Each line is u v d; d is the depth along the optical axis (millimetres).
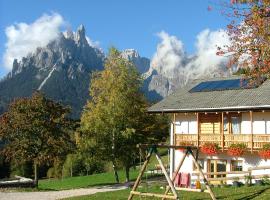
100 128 42000
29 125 35406
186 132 34562
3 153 36188
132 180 47312
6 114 35906
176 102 34875
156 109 34625
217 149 31234
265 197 20188
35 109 35906
